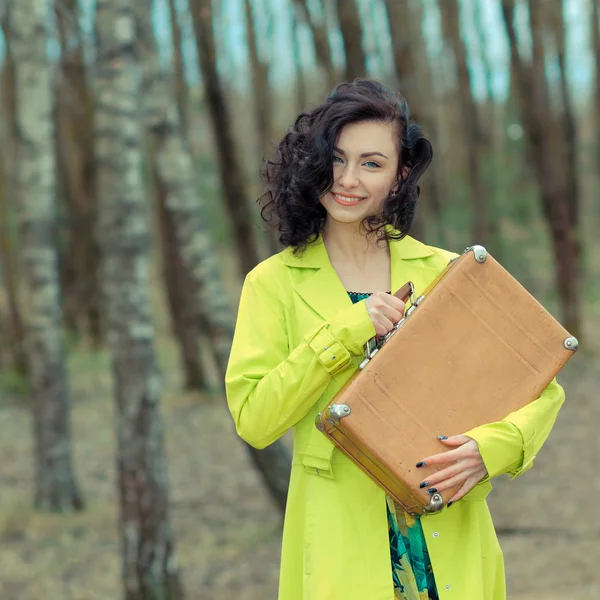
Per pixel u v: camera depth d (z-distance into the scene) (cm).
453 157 2686
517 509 850
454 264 243
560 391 251
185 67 1584
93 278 1902
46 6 849
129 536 578
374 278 258
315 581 237
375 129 242
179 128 716
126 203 575
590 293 2177
